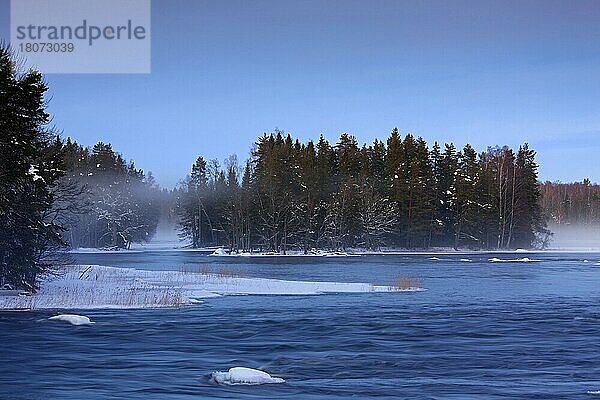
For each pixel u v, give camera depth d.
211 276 46.44
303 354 18.81
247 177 99.56
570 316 27.34
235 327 23.80
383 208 99.44
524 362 17.75
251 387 14.68
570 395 14.05
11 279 32.62
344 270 59.53
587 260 79.88
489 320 26.03
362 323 24.98
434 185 102.12
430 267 64.94
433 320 25.89
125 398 13.52
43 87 32.16
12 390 14.22
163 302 30.84
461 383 15.20
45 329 22.98
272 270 59.28
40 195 32.72
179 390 14.27
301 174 98.62
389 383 15.21
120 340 20.95
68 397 13.56
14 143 31.41
